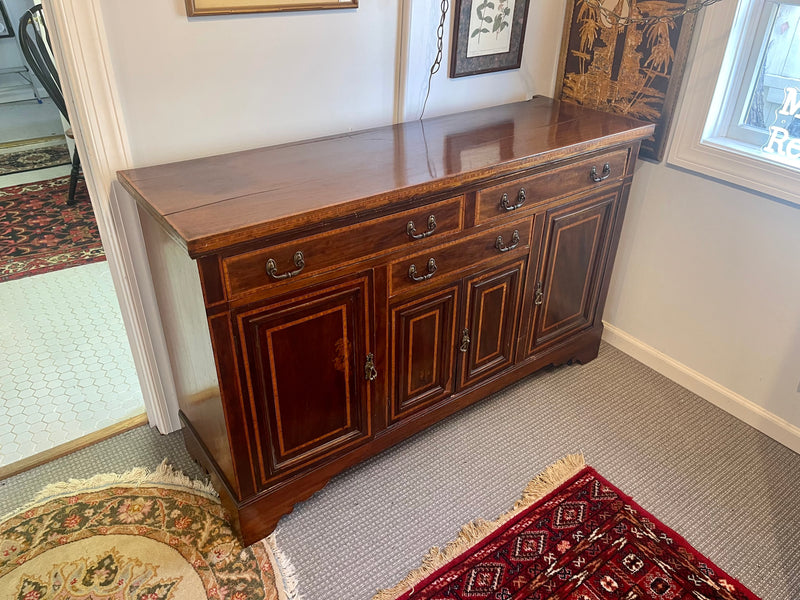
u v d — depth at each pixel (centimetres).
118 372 223
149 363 180
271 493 156
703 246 200
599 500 174
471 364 189
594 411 209
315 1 157
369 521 167
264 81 160
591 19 204
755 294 191
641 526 166
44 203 346
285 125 168
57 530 162
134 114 146
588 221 194
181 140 154
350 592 149
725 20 171
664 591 150
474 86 203
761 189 177
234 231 117
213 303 124
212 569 153
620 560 157
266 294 131
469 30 189
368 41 172
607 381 223
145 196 133
